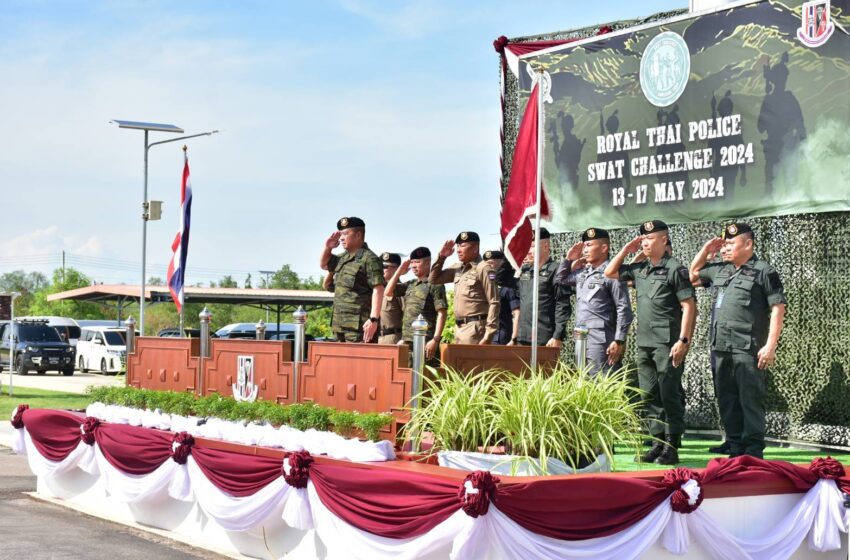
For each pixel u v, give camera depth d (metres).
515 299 10.91
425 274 10.97
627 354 11.13
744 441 8.52
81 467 10.59
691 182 10.52
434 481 6.37
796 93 9.59
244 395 9.73
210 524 8.94
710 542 6.70
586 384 6.87
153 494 9.42
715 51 10.27
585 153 11.65
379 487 6.79
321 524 7.35
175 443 9.04
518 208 8.45
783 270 9.95
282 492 7.79
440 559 6.43
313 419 8.25
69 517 10.20
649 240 9.14
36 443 11.31
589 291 9.62
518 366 8.06
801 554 7.31
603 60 11.45
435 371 7.46
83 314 77.94
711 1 10.90
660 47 10.80
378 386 8.09
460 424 6.92
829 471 7.24
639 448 7.13
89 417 10.60
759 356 8.41
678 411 8.88
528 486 6.09
